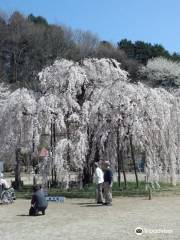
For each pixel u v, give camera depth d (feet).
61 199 70.38
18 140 83.61
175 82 237.25
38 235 42.24
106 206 64.28
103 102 79.25
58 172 77.82
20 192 85.92
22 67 224.74
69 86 82.07
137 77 248.11
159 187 84.53
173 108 82.23
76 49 255.29
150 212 57.21
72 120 80.07
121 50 290.35
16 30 239.50
